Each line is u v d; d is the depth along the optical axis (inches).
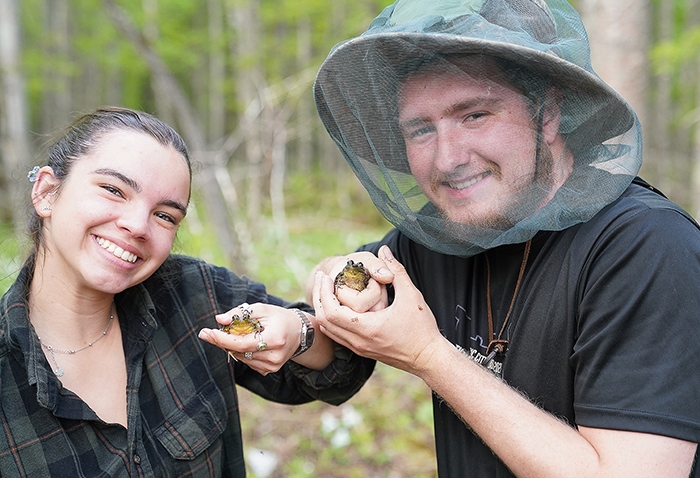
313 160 395.5
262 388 35.7
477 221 27.5
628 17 86.5
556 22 27.4
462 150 26.8
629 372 24.1
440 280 32.3
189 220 154.7
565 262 26.9
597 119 26.6
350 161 31.6
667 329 24.0
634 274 24.8
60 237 27.0
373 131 29.0
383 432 72.5
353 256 31.1
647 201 26.4
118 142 27.1
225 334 28.0
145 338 29.9
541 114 26.4
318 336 32.5
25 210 29.0
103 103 391.9
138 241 27.3
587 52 26.9
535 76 25.7
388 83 27.7
